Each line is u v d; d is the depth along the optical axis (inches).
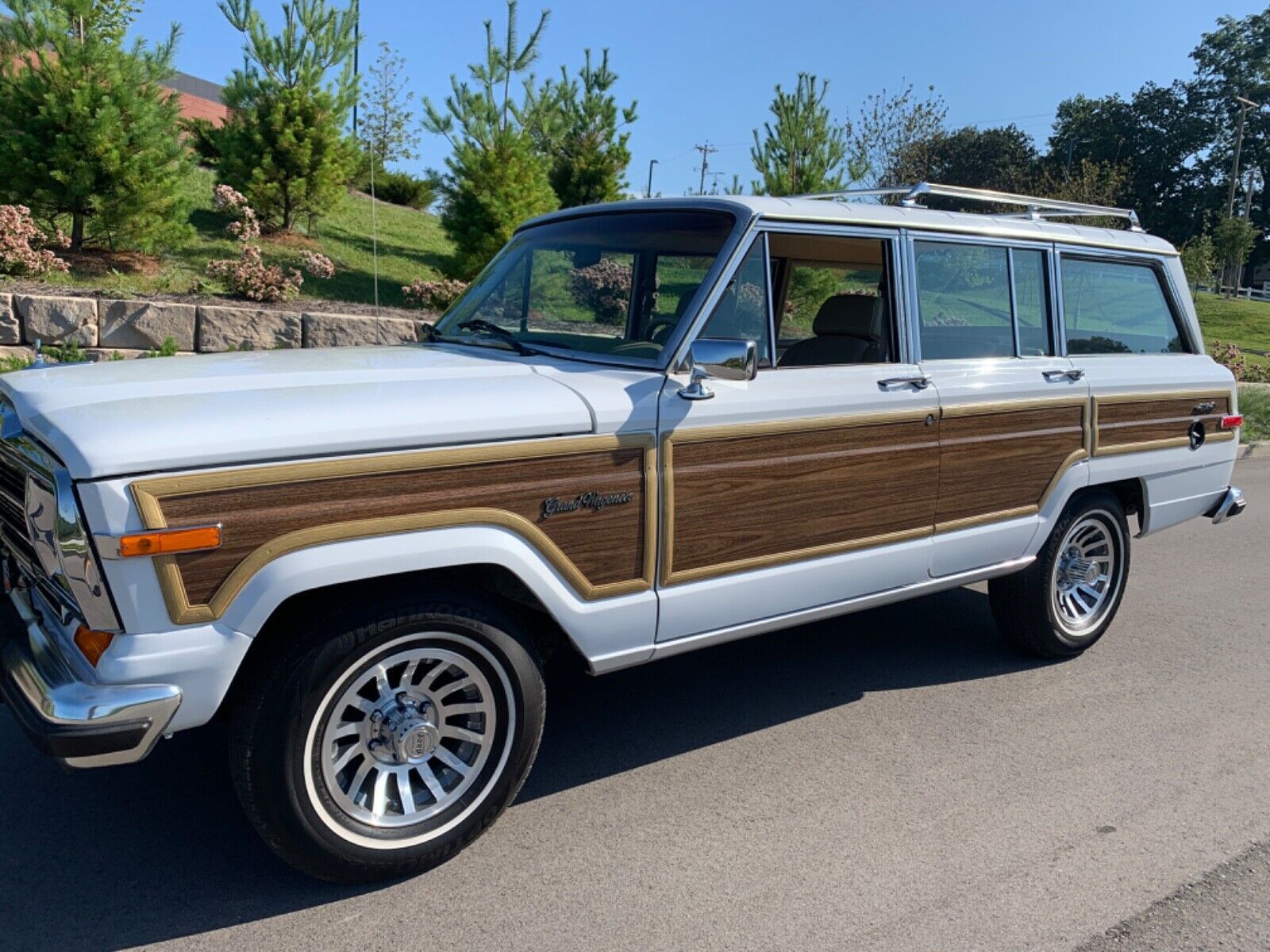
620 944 112.4
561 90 666.8
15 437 114.2
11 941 110.0
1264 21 2844.5
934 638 220.1
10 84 424.2
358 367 132.7
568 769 155.0
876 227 163.0
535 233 178.4
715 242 147.3
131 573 100.3
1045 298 190.5
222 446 103.7
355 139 598.5
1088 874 128.8
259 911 116.7
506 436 121.4
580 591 130.1
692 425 137.7
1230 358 737.6
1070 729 173.6
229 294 422.9
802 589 153.9
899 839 136.3
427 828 123.8
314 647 111.7
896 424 161.3
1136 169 2893.7
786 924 116.7
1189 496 219.9
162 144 451.2
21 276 397.7
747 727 171.5
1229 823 142.6
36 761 151.2
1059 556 196.7
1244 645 220.2
